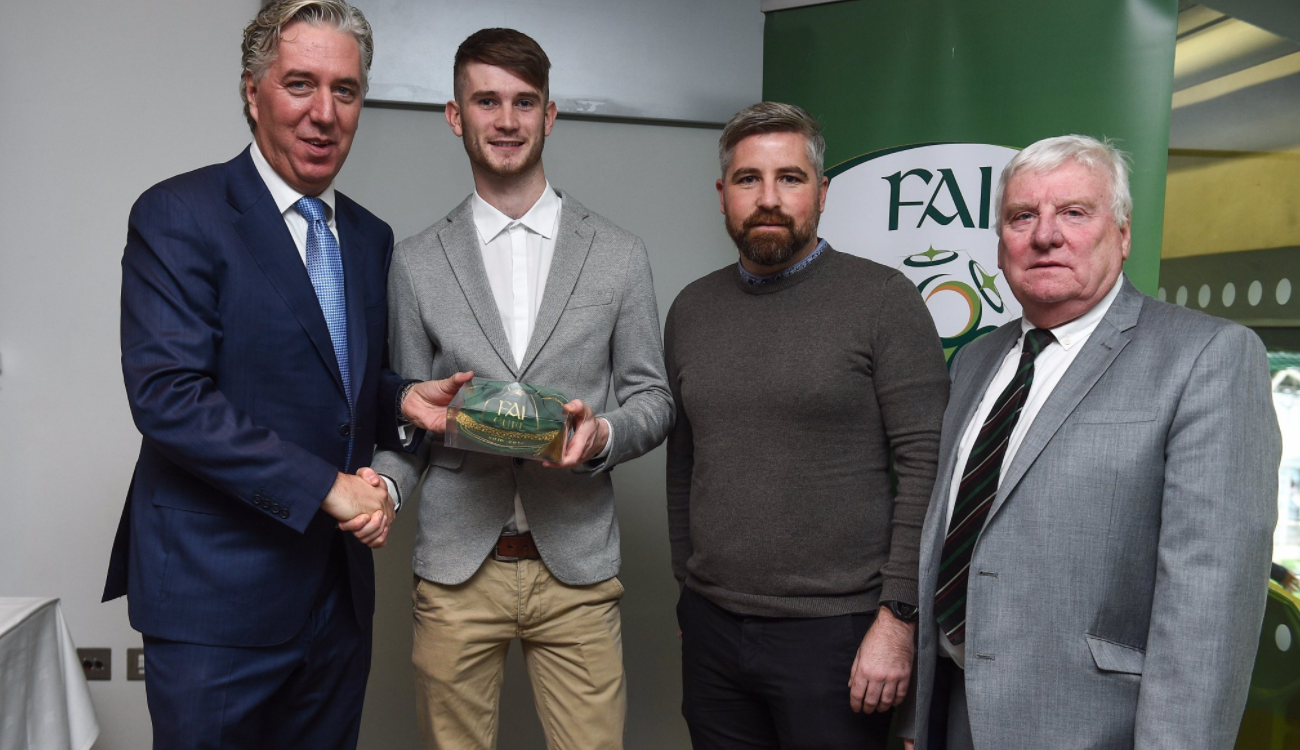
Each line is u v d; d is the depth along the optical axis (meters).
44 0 2.52
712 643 1.71
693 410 1.73
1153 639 1.18
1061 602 1.24
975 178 2.12
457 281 1.73
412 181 2.61
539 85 1.70
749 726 1.73
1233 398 1.18
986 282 2.12
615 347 1.81
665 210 2.71
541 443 1.52
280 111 1.43
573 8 2.62
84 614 2.60
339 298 1.57
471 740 1.79
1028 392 1.37
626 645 2.72
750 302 1.73
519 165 1.70
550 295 1.72
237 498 1.41
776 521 1.61
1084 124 2.04
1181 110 2.65
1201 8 2.61
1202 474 1.16
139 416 1.37
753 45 2.70
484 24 2.58
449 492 1.72
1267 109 2.59
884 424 1.64
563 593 1.75
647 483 2.73
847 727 1.58
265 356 1.45
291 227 1.54
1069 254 1.29
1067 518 1.25
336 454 1.54
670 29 2.66
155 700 1.44
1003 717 1.27
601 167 2.69
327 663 1.59
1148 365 1.25
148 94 2.56
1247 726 2.41
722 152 1.72
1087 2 2.03
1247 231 2.59
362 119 2.58
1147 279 2.00
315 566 1.51
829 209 2.25
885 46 2.19
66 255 2.56
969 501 1.38
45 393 2.57
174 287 1.40
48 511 2.59
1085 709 1.22
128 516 1.52
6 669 1.63
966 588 1.35
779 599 1.61
